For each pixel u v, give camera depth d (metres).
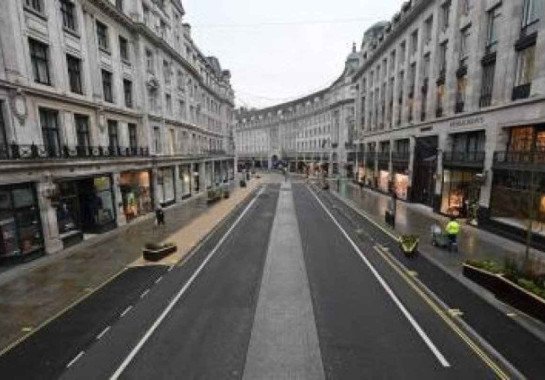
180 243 19.78
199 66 48.84
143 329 10.22
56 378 8.09
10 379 8.09
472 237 20.20
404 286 13.21
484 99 22.98
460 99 26.16
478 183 22.08
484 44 22.95
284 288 13.11
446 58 27.86
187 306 11.70
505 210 20.28
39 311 11.45
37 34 17.86
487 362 8.48
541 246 17.25
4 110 16.08
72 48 20.66
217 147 60.62
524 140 19.41
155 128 32.44
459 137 26.47
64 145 19.89
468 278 13.53
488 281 12.36
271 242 20.03
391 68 41.56
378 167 46.25
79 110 21.28
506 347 9.06
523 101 18.50
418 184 33.69
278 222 26.03
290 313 11.08
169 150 35.72
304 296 12.37
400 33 37.78
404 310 11.23
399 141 39.22
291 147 98.06
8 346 9.44
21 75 16.73
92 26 22.70
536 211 17.67
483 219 21.95
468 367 8.30
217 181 58.75
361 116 56.94
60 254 17.94
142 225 25.16
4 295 12.77
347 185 56.66
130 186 26.88
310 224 25.20
